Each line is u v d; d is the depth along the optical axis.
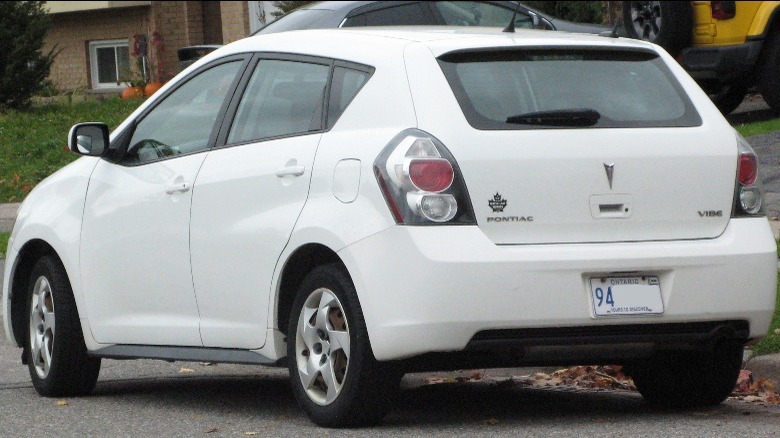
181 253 9.48
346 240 8.10
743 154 8.59
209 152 9.48
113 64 38.75
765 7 23.00
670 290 8.20
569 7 29.62
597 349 8.22
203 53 21.41
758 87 23.48
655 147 8.35
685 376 9.18
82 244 10.30
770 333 10.50
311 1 28.66
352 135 8.42
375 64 8.56
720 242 8.39
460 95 8.22
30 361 10.77
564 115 8.27
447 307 7.80
